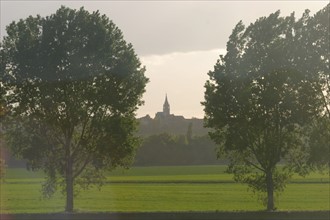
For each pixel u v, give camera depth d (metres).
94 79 50.25
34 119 51.38
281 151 50.41
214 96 50.06
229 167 51.72
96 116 50.38
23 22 51.69
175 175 163.88
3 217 46.25
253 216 46.94
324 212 47.53
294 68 49.34
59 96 49.84
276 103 49.38
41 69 49.62
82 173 54.06
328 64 49.16
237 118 49.62
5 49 51.09
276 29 50.81
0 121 51.56
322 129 49.22
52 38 50.28
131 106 51.00
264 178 51.00
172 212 47.75
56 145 52.88
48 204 69.56
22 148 52.50
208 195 88.44
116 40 51.66
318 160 48.50
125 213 47.28
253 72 50.03
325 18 49.22
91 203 73.38
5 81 50.56
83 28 50.72
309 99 49.59
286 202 73.94
